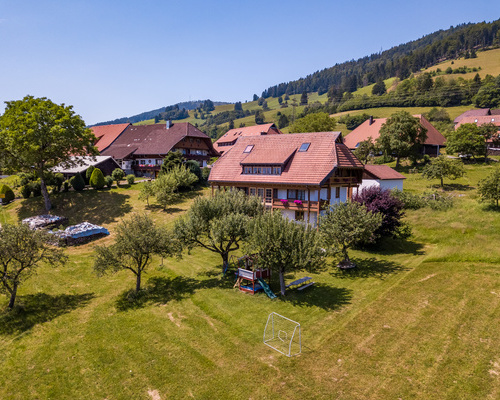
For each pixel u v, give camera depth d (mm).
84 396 14773
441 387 13766
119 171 58625
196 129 71000
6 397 15023
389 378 14438
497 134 82000
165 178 48875
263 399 13773
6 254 21531
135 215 25812
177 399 14164
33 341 19250
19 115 46031
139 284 25000
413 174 65688
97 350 17969
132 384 15234
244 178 40375
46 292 25453
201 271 28438
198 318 20578
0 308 22938
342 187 40281
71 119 48594
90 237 38156
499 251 26938
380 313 19656
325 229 27438
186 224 25938
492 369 14531
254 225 23234
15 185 59469
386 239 34062
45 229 24578
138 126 79750
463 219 34781
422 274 24922
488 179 35938
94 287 26328
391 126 69188
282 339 17766
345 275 26234
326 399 13547
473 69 192750
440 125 115875
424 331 17562
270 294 22750
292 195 38062
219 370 15711
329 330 18281
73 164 52875
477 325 17734
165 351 17422
